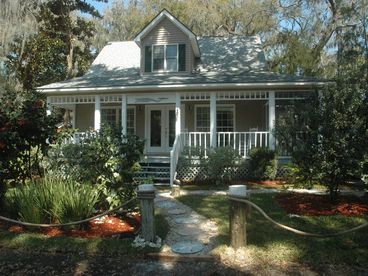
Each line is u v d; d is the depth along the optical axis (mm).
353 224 7051
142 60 18359
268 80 14672
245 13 31344
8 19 20766
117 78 18094
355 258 5426
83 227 6926
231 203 5863
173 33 18188
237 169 13984
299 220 7359
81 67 27484
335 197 8961
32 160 8836
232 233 5828
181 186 12945
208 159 13672
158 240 6227
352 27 20750
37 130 8164
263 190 11523
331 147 8125
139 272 5285
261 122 17484
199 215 8273
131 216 7777
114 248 5895
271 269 5273
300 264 5395
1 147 7297
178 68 18047
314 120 8414
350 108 7977
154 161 14906
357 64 18781
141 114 18766
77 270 5375
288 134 8930
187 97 15945
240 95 15297
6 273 5312
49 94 16328
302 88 14828
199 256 5641
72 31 27438
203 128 17969
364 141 7941
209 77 16516
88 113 19031
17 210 7336
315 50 25641
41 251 6031
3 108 7805
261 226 7020
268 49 31156
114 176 7426
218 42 20984
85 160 7535
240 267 5352
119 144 7691
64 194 6977
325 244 5953
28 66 23047
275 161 13688
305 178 8828
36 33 22219
